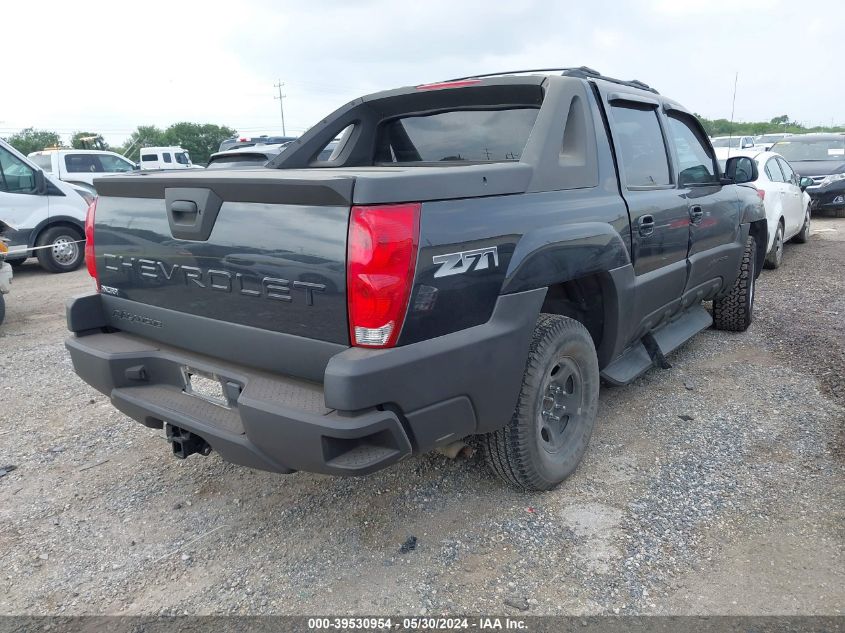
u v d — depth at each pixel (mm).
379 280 2197
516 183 2781
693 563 2695
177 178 2668
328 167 4238
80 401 4684
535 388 2908
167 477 3559
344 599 2561
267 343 2523
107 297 3225
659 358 4266
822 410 4094
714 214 4727
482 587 2594
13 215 10195
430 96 3787
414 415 2369
